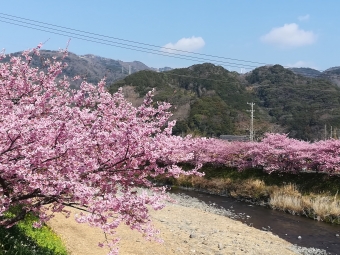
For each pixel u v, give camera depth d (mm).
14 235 6215
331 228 14664
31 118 5301
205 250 10555
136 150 5133
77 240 8617
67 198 4691
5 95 6543
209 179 25219
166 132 5801
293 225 15117
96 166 4766
